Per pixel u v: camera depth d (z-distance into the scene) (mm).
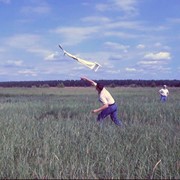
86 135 10000
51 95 53531
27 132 10297
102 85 12781
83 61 11547
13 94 57281
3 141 8883
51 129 10797
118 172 6770
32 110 19844
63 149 8320
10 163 7246
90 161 7449
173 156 7711
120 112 18406
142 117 16391
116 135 9812
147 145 8625
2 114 16438
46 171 6812
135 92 62281
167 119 15617
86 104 24734
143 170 6961
